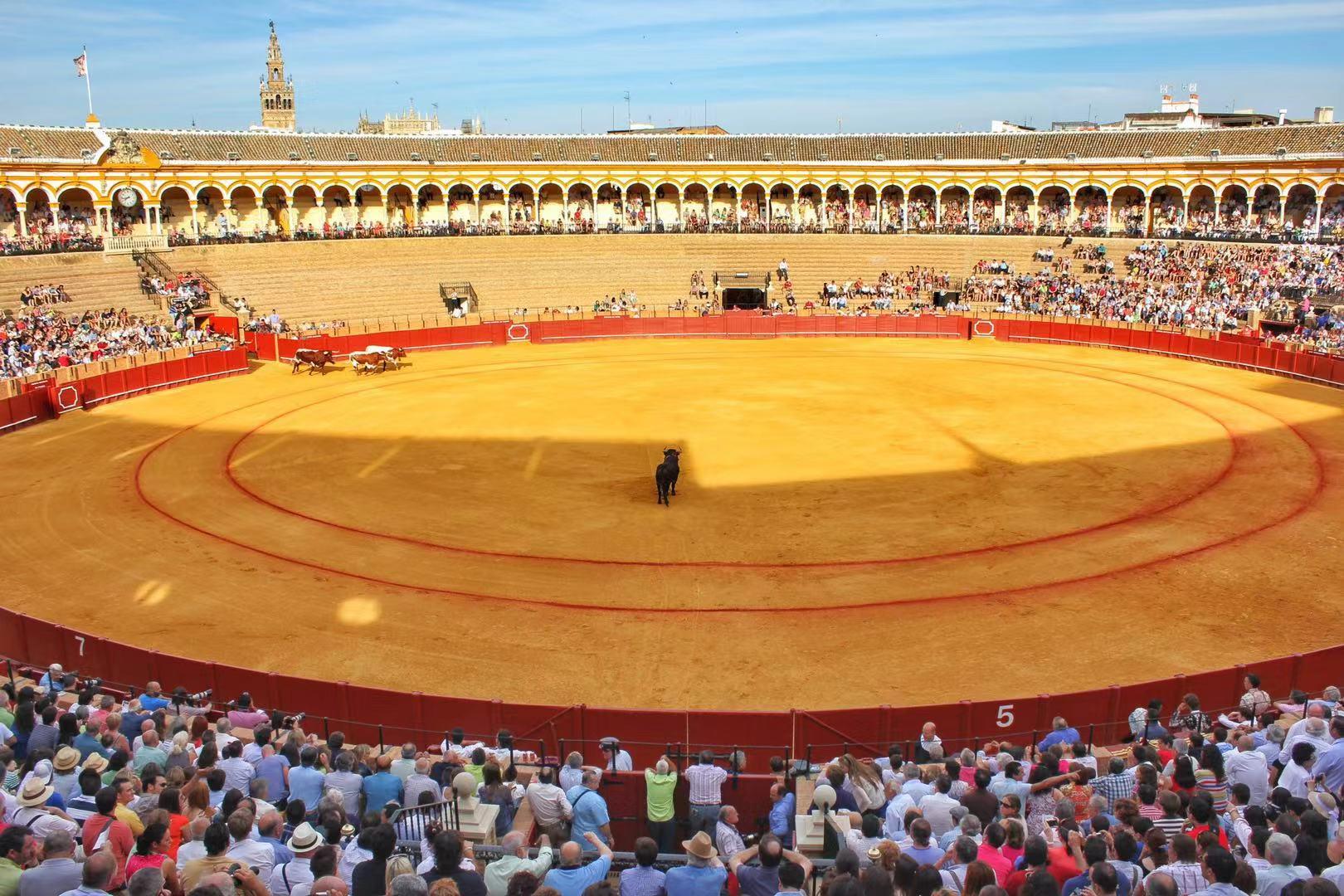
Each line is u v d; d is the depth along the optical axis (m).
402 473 35.34
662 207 93.00
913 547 27.50
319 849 8.99
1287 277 64.81
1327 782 12.69
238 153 80.50
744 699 19.50
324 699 17.83
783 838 11.91
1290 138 78.19
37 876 9.16
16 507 31.83
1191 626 22.56
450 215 88.56
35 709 15.10
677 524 29.58
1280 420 42.41
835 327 71.19
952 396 48.19
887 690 19.77
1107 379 52.75
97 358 51.97
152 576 26.08
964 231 85.69
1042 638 22.00
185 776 12.20
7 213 70.75
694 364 58.75
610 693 19.83
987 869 8.70
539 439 40.12
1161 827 10.48
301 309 70.81
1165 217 82.81
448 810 11.83
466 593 24.75
